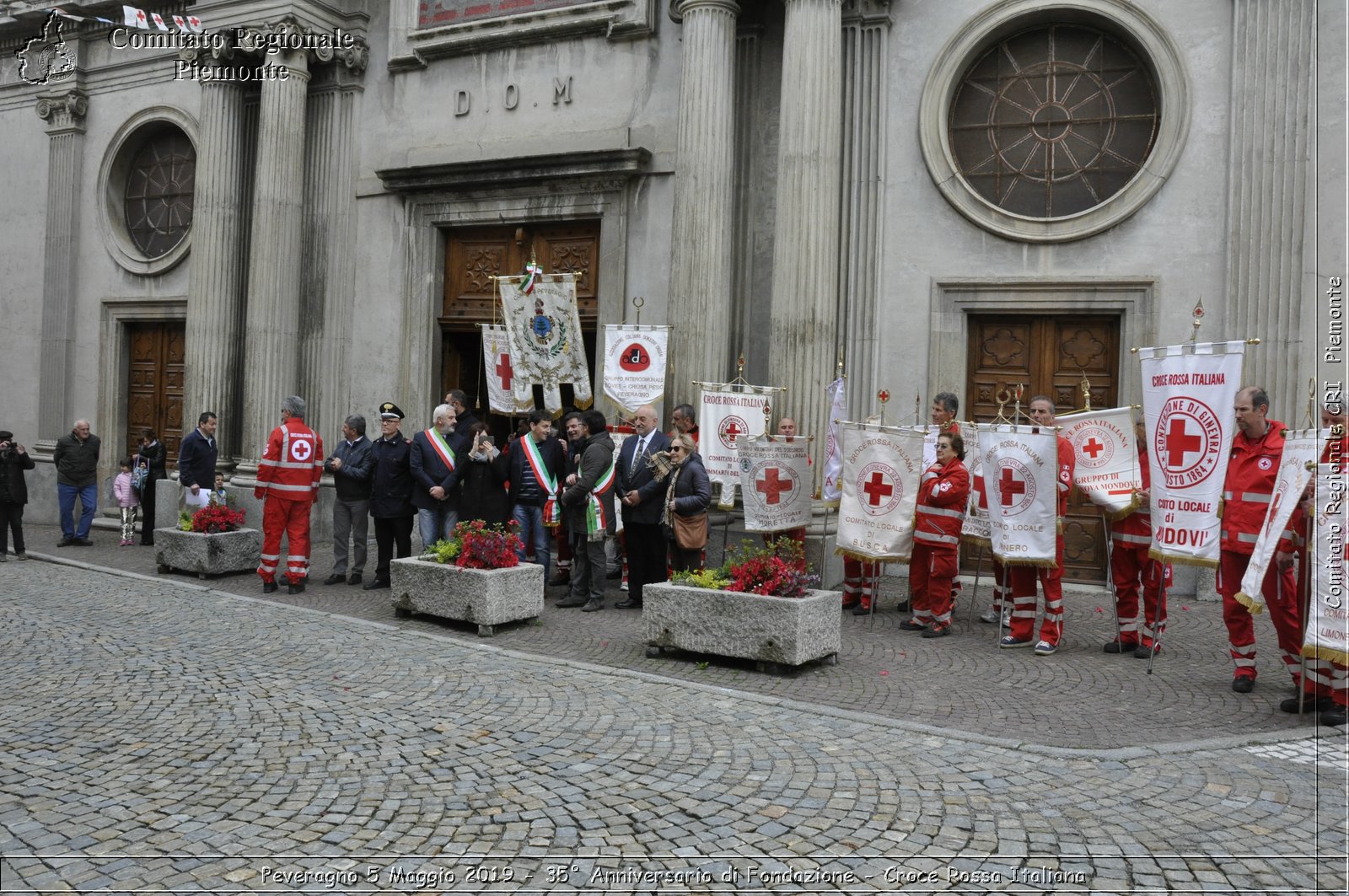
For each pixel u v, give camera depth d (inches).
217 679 257.6
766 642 275.4
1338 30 370.0
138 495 547.8
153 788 182.5
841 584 422.3
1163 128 399.2
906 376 433.1
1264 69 378.9
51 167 674.2
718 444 408.8
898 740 214.8
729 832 165.9
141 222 655.8
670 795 181.3
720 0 438.6
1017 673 280.2
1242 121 382.0
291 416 395.2
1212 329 391.2
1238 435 264.8
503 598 323.6
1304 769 197.8
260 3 547.2
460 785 185.6
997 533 312.8
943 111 428.5
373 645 300.7
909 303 433.7
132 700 236.7
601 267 493.7
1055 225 413.1
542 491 393.4
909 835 164.9
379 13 557.3
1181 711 242.7
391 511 398.3
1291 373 373.1
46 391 670.5
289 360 552.7
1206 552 265.3
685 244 437.7
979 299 424.2
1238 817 173.0
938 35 429.7
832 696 253.3
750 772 193.2
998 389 430.0
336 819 169.9
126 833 163.5
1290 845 161.9
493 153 516.1
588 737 214.1
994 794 182.7
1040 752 206.8
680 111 443.2
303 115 554.6
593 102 497.7
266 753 201.6
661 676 267.0
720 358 438.0
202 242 573.6
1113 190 413.7
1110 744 214.7
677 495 352.5
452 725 221.0
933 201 430.9
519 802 177.5
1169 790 185.3
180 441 636.7
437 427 390.0
